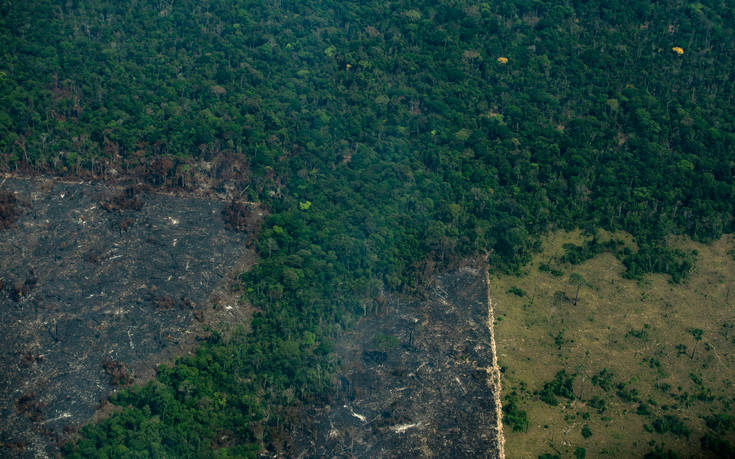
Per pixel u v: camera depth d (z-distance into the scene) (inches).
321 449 7529.5
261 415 7687.0
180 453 7298.2
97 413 7608.3
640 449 7642.7
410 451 7554.1
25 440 7337.6
